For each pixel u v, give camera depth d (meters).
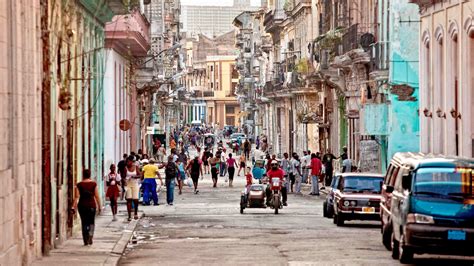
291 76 86.19
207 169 88.75
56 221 29.41
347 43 56.31
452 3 39.62
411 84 49.56
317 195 58.56
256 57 127.31
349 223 39.28
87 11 36.94
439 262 25.27
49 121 27.55
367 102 54.91
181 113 180.75
